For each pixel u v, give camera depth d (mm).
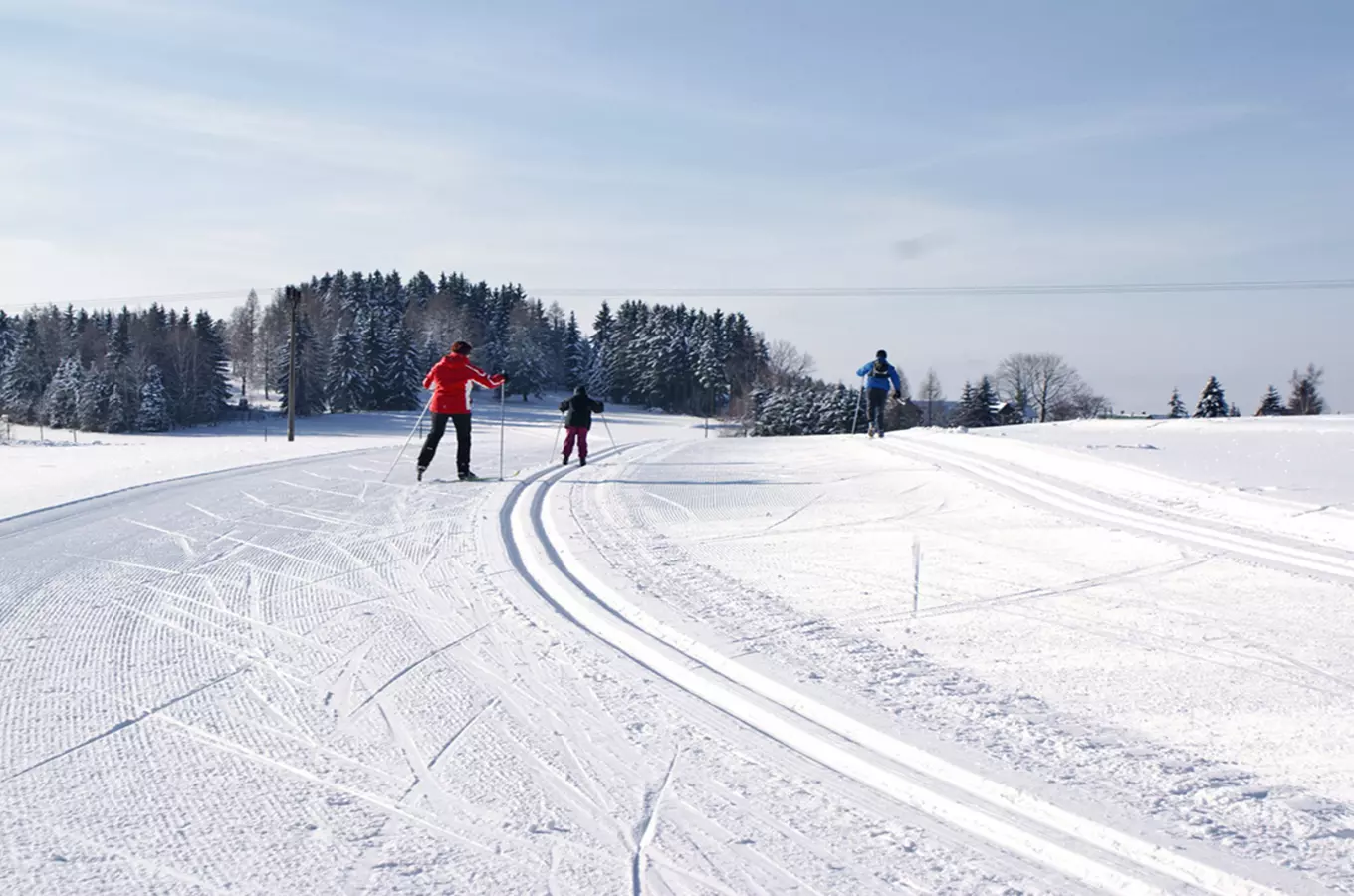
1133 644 6012
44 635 6000
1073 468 12961
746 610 6605
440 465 15867
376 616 6559
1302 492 10188
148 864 3285
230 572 7832
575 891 3162
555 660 5637
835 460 15430
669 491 12227
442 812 3725
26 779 3955
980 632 6262
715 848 3477
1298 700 5070
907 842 3543
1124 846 3408
